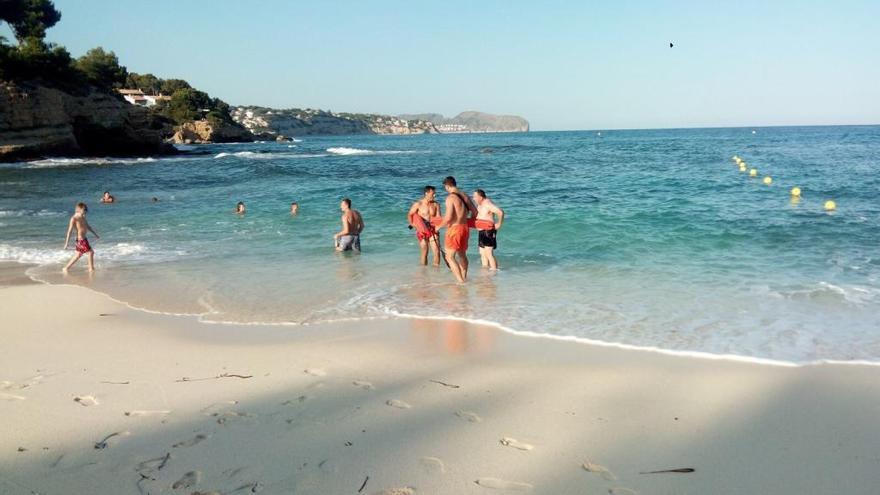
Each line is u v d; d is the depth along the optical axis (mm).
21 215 18188
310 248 12070
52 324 7102
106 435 4203
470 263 10383
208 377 5320
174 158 53062
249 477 3639
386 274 9633
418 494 3447
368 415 4512
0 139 46375
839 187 20438
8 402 4801
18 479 3639
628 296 7969
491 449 3984
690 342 6113
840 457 3855
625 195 19359
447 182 9156
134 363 5711
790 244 11219
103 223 16172
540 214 15203
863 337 6133
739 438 4117
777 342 6051
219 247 12320
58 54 53125
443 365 5590
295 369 5508
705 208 15766
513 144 86562
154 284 9156
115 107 56531
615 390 4953
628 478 3629
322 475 3662
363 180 29016
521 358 5750
